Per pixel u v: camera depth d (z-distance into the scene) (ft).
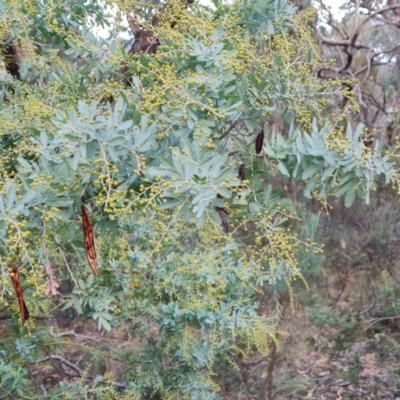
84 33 4.76
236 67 3.62
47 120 3.84
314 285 12.05
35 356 7.71
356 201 13.92
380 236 13.52
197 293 7.02
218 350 7.82
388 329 12.02
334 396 11.25
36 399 7.32
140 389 7.38
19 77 6.86
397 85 12.89
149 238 6.38
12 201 3.03
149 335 8.37
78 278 6.21
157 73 3.84
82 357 10.93
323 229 13.93
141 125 3.31
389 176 3.46
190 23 4.07
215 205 3.16
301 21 4.44
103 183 3.14
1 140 4.32
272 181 11.35
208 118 3.63
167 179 3.15
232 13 4.17
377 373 11.69
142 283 7.24
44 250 3.33
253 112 3.75
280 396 10.73
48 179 3.21
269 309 11.06
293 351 11.54
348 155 3.40
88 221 3.47
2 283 3.10
